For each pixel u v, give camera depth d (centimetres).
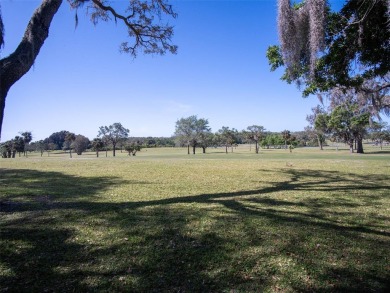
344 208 739
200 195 934
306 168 1867
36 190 1047
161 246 468
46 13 673
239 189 1052
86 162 2720
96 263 404
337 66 802
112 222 610
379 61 774
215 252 441
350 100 1934
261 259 415
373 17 663
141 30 1088
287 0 671
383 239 501
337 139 5053
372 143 10744
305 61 741
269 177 1413
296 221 614
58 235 524
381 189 1031
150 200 856
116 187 1120
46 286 340
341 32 735
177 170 1811
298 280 354
